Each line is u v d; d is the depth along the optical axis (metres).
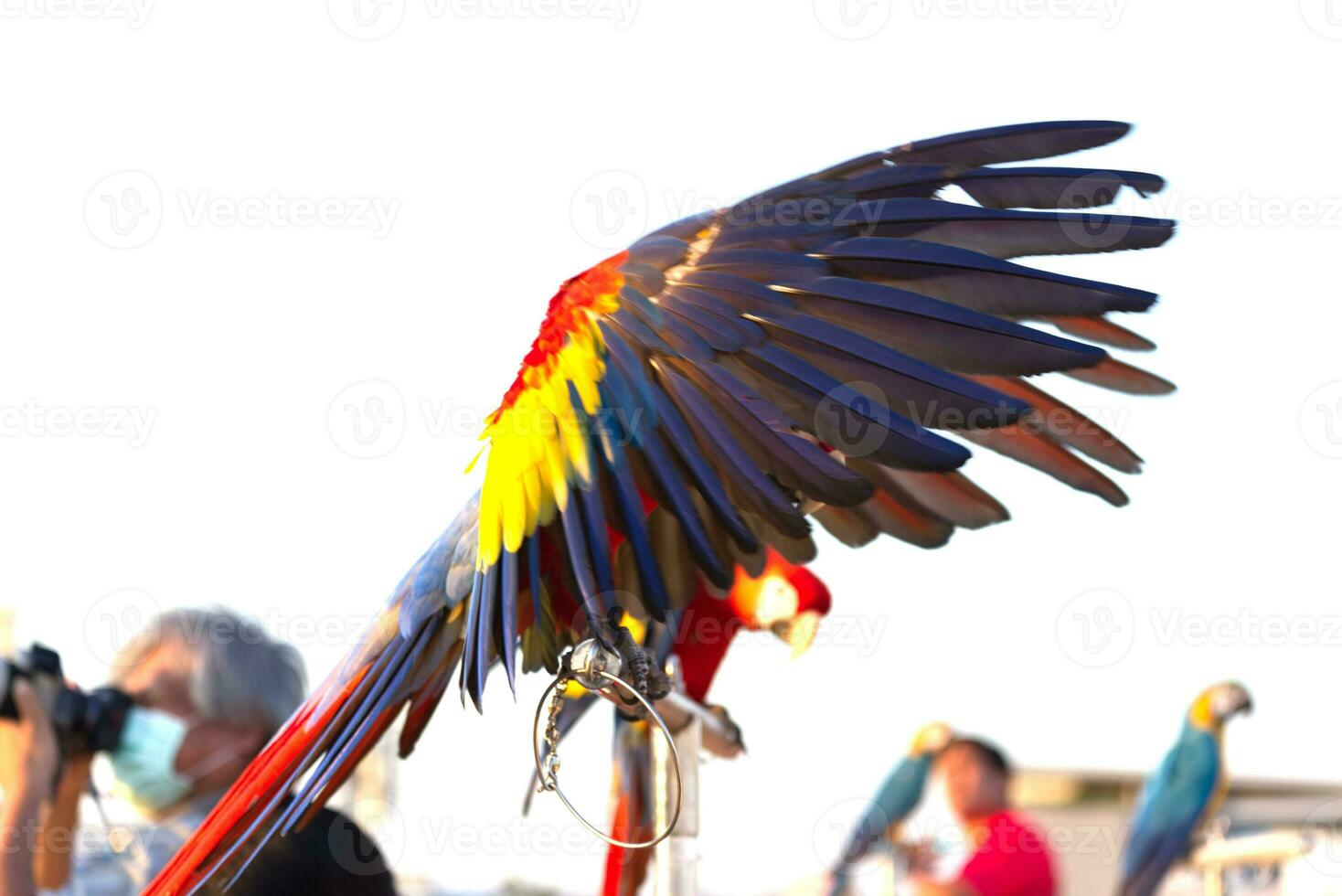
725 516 2.47
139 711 4.17
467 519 2.87
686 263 2.63
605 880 3.69
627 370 2.56
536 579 2.56
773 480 2.44
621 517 2.49
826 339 2.50
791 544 2.65
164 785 4.12
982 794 5.92
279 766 2.85
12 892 3.91
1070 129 2.62
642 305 2.61
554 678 2.56
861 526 3.08
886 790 6.83
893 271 2.56
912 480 3.06
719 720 3.30
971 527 3.06
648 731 3.65
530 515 2.54
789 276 2.57
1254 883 5.79
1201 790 5.71
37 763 3.98
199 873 2.78
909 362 2.45
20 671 4.06
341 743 2.83
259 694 4.23
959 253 2.54
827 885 6.94
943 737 6.81
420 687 2.89
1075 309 2.49
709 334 2.55
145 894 2.79
